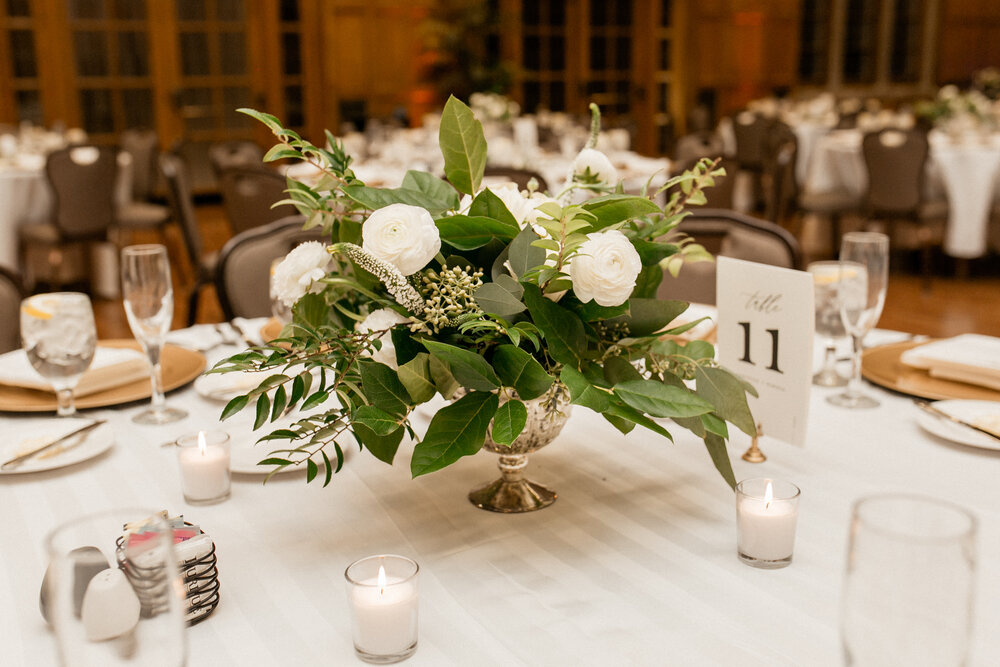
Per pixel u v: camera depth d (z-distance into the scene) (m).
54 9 7.70
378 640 0.75
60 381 1.27
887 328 4.61
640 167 4.94
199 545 0.83
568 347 0.88
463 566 0.93
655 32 9.88
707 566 0.91
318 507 1.07
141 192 5.97
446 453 0.86
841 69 10.95
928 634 0.51
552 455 1.22
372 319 0.88
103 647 0.55
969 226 5.32
